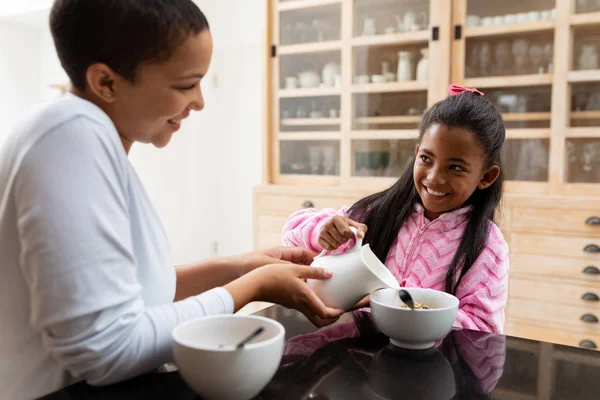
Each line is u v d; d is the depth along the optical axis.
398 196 1.25
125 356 0.57
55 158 0.56
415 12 2.58
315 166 2.89
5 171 0.61
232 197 3.77
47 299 0.55
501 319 1.10
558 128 2.27
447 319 0.70
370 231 1.28
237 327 0.59
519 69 2.38
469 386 0.59
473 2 2.44
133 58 0.61
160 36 0.60
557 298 2.16
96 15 0.59
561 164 2.27
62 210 0.55
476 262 1.12
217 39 3.62
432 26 2.50
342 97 2.79
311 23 2.87
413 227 1.24
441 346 0.73
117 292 0.57
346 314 0.89
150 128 0.69
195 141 3.75
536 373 0.63
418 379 0.60
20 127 0.62
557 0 2.25
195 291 0.90
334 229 0.95
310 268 0.79
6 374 0.64
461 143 1.04
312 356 0.68
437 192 1.09
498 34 2.38
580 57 2.25
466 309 1.07
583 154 2.25
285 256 0.99
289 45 2.90
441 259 1.19
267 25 2.90
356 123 2.78
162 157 3.58
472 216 1.18
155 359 0.59
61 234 0.54
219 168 3.80
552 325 2.17
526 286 2.22
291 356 0.67
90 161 0.57
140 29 0.59
